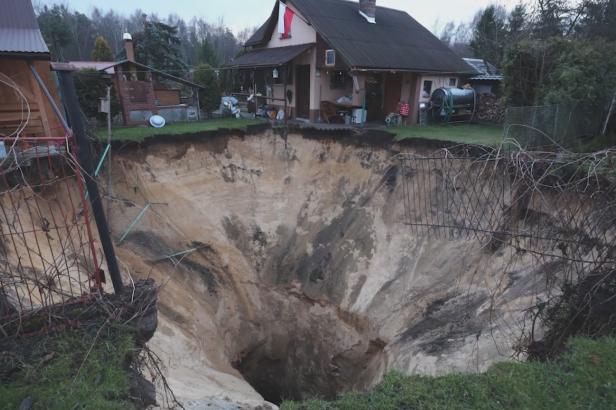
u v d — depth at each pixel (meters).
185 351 9.53
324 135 15.52
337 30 16.83
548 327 6.85
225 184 15.14
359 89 16.06
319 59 16.89
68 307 4.79
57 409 4.16
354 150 14.95
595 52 12.58
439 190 12.07
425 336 9.70
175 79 17.44
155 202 13.43
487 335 8.30
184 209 13.95
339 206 14.61
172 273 12.11
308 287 13.61
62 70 4.06
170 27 32.75
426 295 10.83
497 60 28.77
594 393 5.15
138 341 5.05
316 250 14.17
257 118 18.73
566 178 8.00
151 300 5.10
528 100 14.91
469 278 10.20
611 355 5.60
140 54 31.48
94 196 4.61
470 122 17.83
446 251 11.07
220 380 9.38
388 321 11.26
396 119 17.36
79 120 4.34
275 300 14.12
